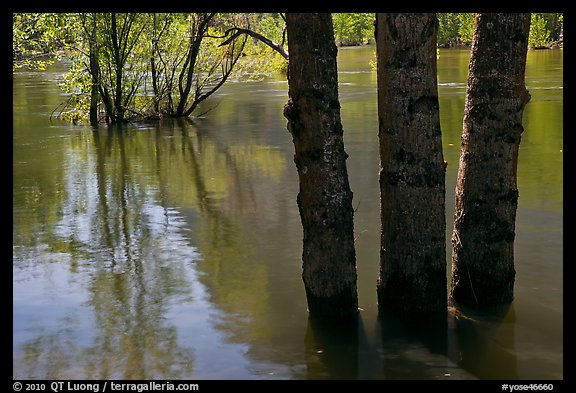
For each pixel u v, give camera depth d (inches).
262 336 300.7
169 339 302.2
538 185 538.3
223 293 350.9
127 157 756.0
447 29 2807.6
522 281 345.7
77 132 962.7
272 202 534.0
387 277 305.3
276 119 1029.2
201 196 561.3
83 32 1044.5
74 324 320.2
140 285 366.3
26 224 488.4
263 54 1163.3
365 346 286.7
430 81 285.1
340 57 2437.3
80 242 444.8
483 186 306.7
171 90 1109.1
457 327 298.8
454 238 319.6
